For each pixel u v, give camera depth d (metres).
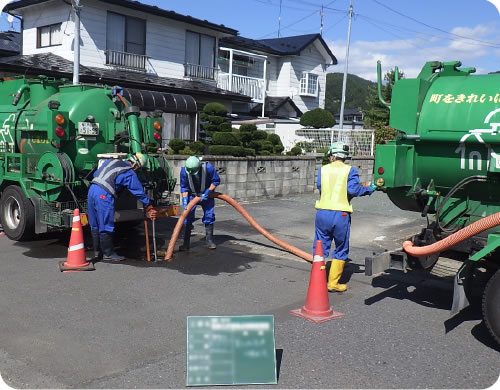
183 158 11.89
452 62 5.55
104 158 7.38
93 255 7.47
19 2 19.27
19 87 8.94
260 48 27.25
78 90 8.38
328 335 4.68
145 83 18.34
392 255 5.20
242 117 24.88
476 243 4.99
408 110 5.37
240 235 9.20
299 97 30.55
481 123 4.96
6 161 8.20
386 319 5.16
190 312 5.18
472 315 5.34
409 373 3.94
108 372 3.82
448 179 5.39
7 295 5.55
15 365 3.91
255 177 13.50
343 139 19.59
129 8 19.25
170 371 3.87
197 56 22.45
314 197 14.47
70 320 4.87
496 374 3.97
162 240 8.64
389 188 5.49
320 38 30.73
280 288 6.13
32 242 8.16
